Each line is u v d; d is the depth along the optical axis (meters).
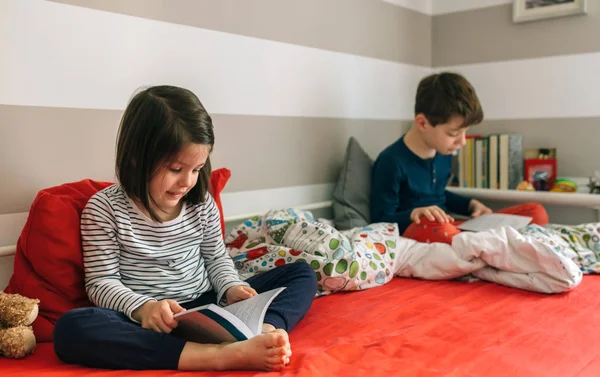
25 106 1.37
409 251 1.76
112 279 1.21
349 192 2.13
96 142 1.51
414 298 1.50
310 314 1.39
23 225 1.38
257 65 1.91
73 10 1.44
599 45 2.23
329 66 2.19
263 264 1.55
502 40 2.49
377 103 2.44
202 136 1.16
